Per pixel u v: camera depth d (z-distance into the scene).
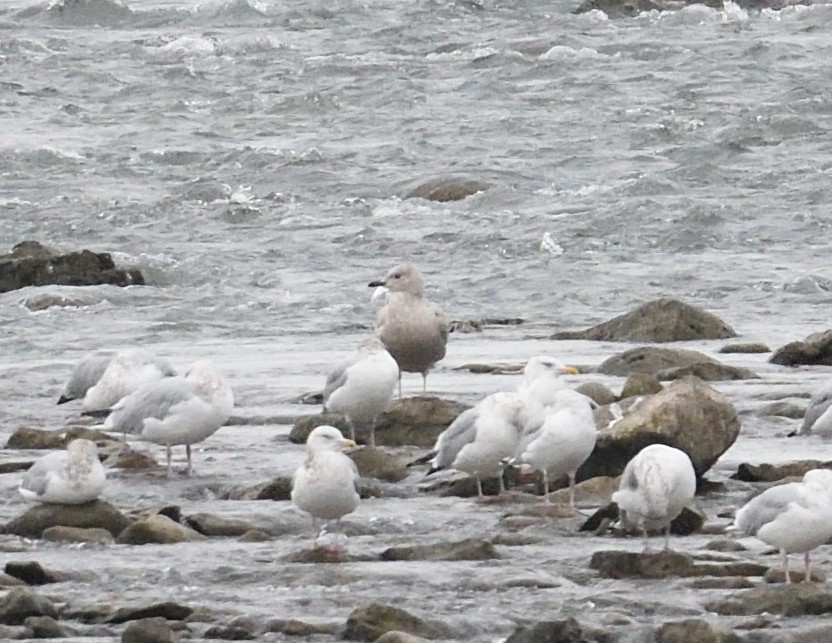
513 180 38.38
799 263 29.88
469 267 30.08
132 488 13.69
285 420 16.84
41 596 10.00
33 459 14.77
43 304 26.67
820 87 48.50
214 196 37.88
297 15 66.94
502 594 10.34
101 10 68.69
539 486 13.56
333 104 49.19
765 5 63.53
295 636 9.53
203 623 9.79
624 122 45.19
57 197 37.69
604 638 9.37
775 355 19.66
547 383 13.74
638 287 27.97
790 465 13.67
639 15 63.34
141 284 28.94
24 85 53.88
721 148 40.53
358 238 32.81
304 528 12.40
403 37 61.31
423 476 14.02
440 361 20.44
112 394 15.36
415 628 9.53
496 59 54.75
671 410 13.52
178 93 52.34
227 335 24.02
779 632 9.35
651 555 10.84
